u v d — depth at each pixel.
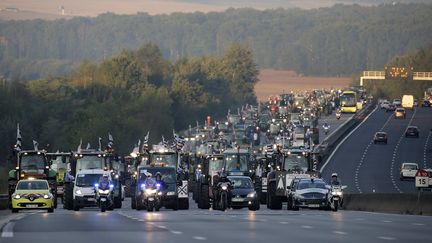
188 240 68.81
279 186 150.00
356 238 70.75
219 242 66.94
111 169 158.75
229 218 104.31
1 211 139.25
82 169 153.38
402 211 124.69
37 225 88.75
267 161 166.62
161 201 135.25
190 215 114.38
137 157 163.50
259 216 110.88
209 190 150.75
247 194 142.00
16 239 70.31
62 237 72.25
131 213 124.06
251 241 67.94
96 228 83.44
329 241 67.94
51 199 132.12
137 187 141.62
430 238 70.69
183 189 145.50
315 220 99.00
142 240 68.88
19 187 135.00
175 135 190.12
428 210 118.38
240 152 169.25
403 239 69.69
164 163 157.75
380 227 84.88
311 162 153.12
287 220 99.00
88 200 142.62
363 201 140.88
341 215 114.19
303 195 136.88
